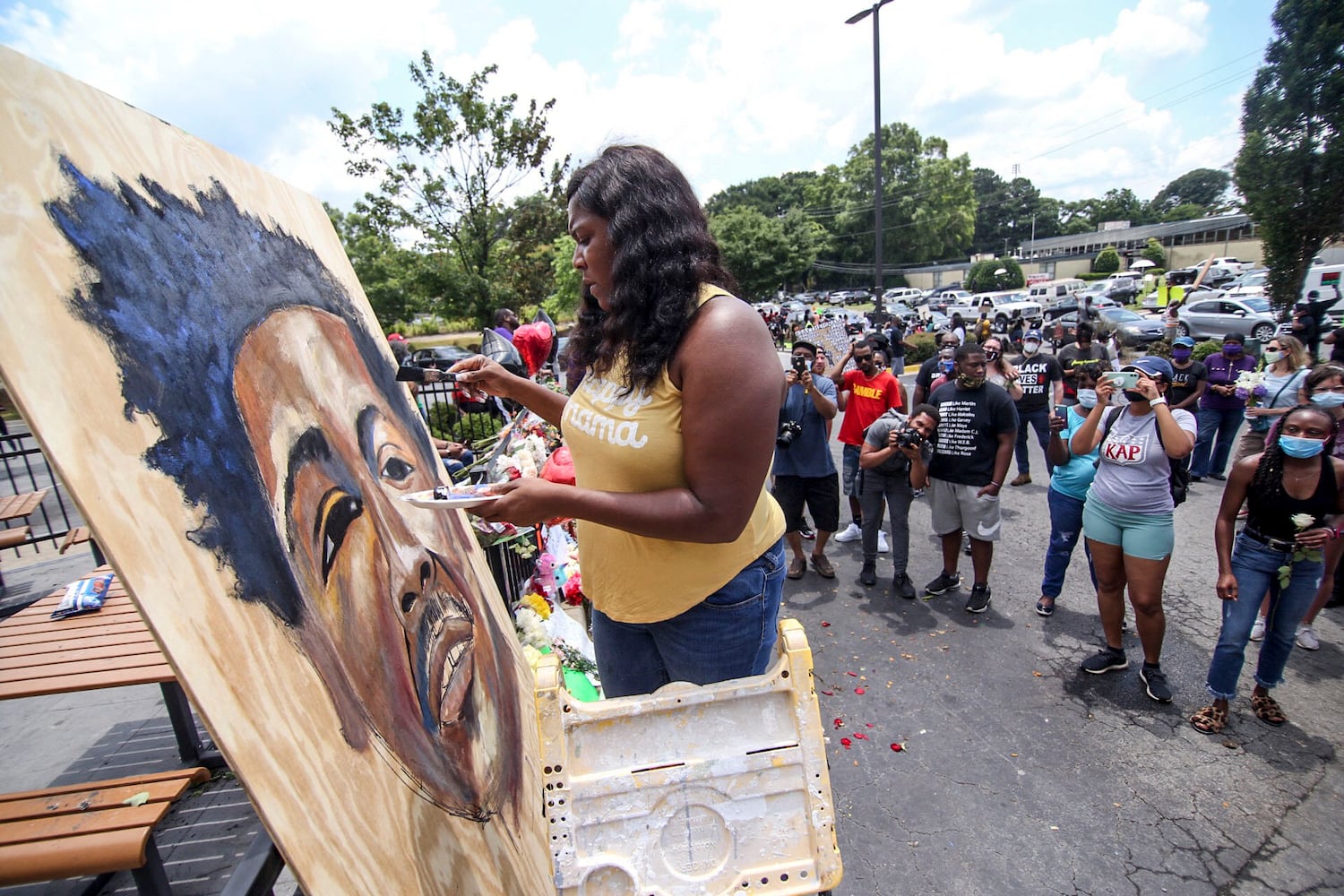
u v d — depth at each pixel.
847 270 73.81
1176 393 7.65
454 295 15.95
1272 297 16.91
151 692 3.56
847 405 6.34
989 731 3.54
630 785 1.18
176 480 0.89
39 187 0.85
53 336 0.78
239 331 1.21
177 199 1.17
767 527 1.51
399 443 1.83
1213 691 3.43
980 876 2.67
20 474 9.48
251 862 1.09
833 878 1.21
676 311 1.27
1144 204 106.38
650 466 1.33
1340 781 3.06
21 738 3.17
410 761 1.22
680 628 1.46
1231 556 3.40
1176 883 2.61
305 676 0.99
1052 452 4.52
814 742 1.23
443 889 1.13
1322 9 15.05
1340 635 4.30
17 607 4.74
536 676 1.19
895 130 70.44
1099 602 3.93
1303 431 3.08
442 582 1.71
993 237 100.19
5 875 1.37
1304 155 15.64
